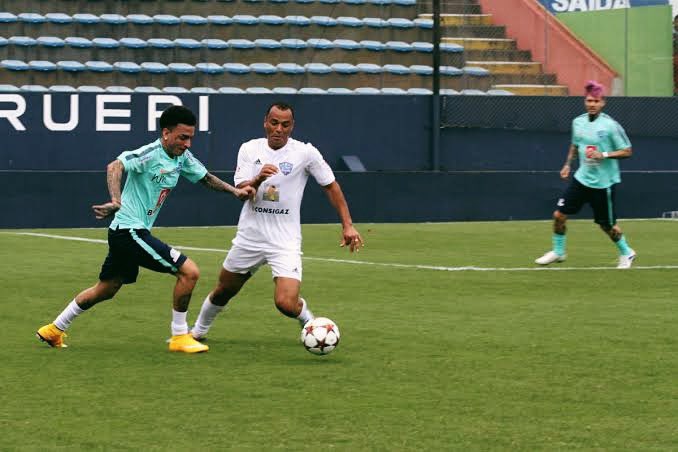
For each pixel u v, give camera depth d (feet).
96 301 64.95
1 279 96.32
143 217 63.57
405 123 161.48
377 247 125.80
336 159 159.94
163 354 63.31
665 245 128.88
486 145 163.94
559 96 164.86
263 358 62.28
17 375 57.31
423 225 153.17
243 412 49.70
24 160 151.33
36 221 147.02
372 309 81.35
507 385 55.72
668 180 164.86
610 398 52.95
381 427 47.32
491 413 49.90
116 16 170.40
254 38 174.19
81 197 148.05
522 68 176.35
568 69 175.42
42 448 43.93
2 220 146.30
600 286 94.43
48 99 151.53
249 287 91.97
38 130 151.43
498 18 179.22
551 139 165.37
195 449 43.86
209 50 169.99
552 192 162.20
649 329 72.64
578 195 106.83
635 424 48.06
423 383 56.03
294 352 64.18
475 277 99.86
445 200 158.92
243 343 67.15
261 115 157.17
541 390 54.65
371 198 156.25
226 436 45.75
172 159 63.16
